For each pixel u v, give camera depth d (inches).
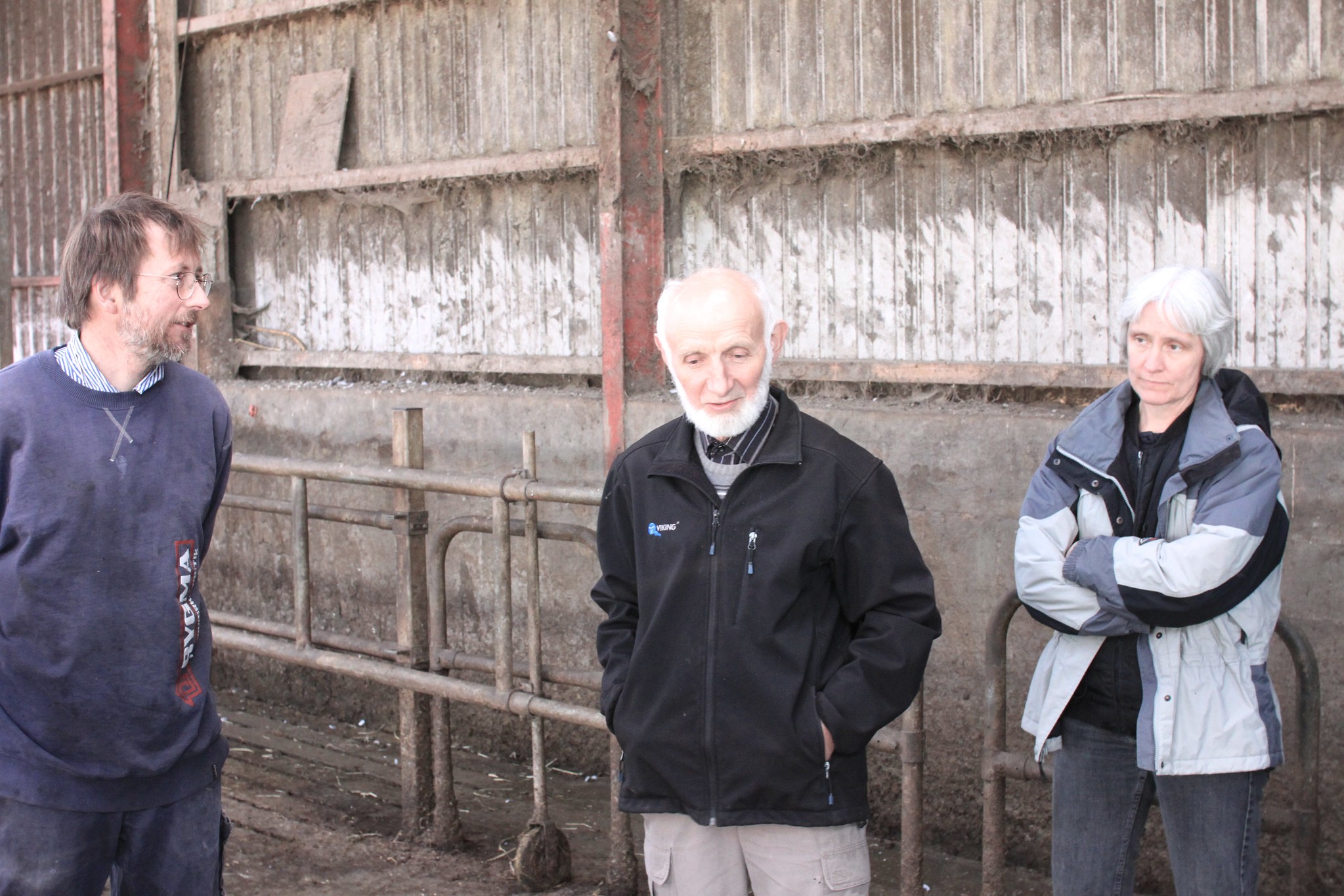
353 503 207.8
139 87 239.5
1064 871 97.4
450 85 200.5
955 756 151.8
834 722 85.3
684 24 173.5
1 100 268.1
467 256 201.6
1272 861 131.9
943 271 156.6
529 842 141.3
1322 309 132.8
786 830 88.0
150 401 92.4
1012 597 118.3
